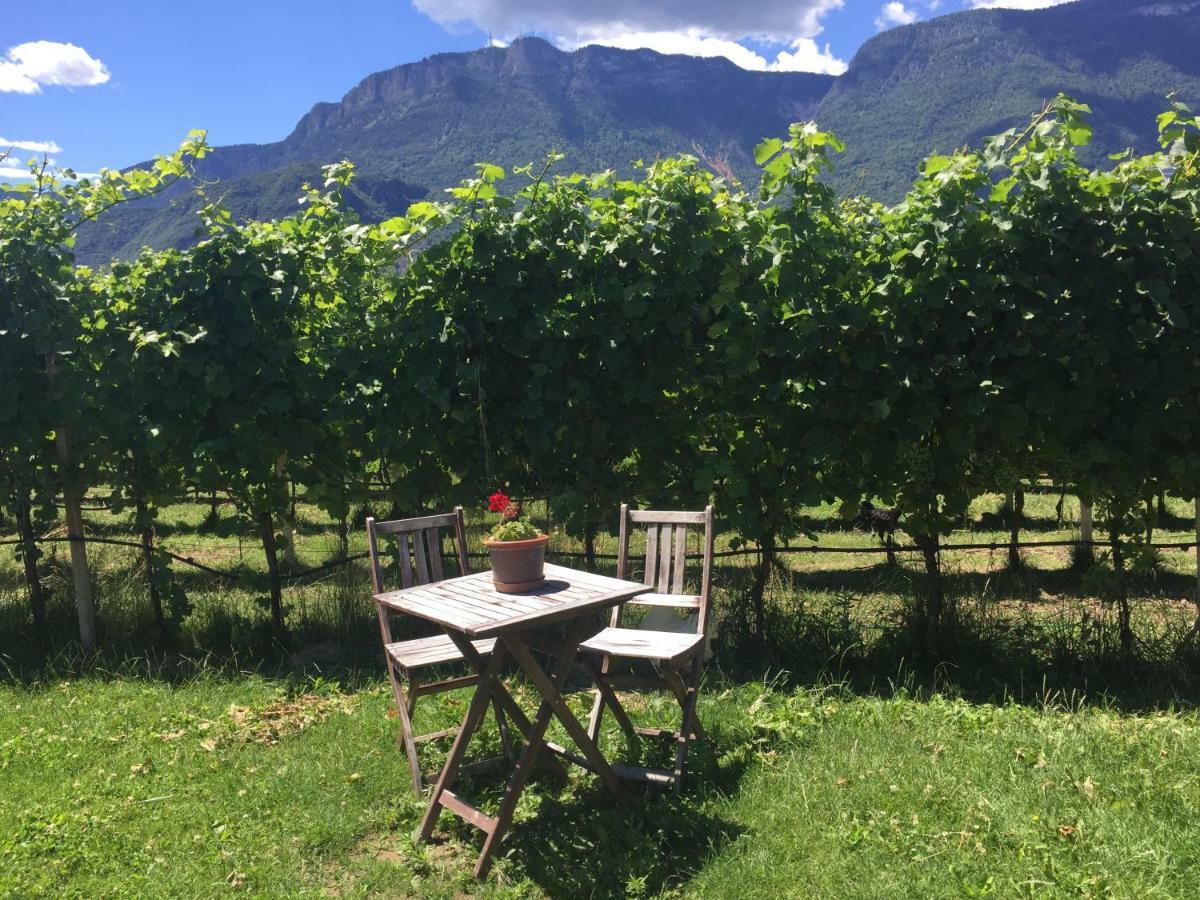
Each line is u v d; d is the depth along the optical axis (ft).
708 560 14.10
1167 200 16.37
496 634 11.02
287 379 20.29
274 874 11.28
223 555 33.63
